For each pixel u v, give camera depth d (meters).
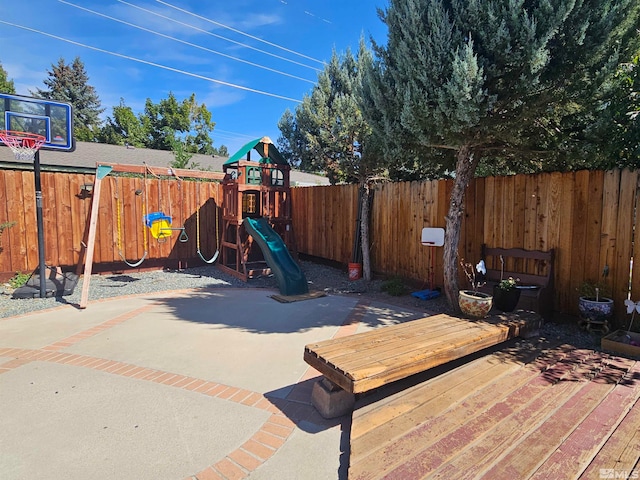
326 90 8.63
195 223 9.38
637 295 4.20
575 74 3.99
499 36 3.76
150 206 8.70
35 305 5.81
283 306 5.78
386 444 2.20
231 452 2.30
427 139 4.53
